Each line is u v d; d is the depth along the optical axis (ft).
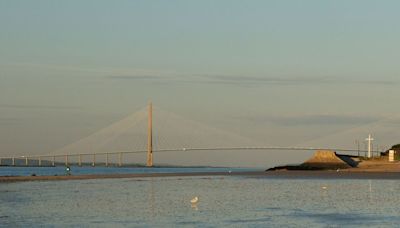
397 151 614.34
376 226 144.36
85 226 145.59
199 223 150.92
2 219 158.51
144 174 484.74
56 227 143.43
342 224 148.36
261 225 147.33
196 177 422.00
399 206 189.67
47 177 390.21
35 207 189.88
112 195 241.35
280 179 379.76
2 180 353.51
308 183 326.85
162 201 212.43
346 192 251.80
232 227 143.95
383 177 389.60
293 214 169.27
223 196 233.96
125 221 154.81
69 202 207.82
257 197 228.22
